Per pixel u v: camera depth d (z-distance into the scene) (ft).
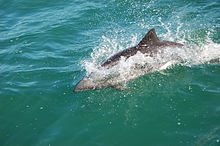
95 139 32.01
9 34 52.90
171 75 40.19
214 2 59.57
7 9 62.23
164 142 30.89
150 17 56.13
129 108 35.60
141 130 32.58
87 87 38.78
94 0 63.10
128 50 41.32
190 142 30.50
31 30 53.57
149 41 41.24
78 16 57.06
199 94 36.60
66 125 34.06
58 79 41.04
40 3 63.36
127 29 52.54
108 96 37.73
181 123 32.91
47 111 36.14
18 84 40.60
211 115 33.55
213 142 30.19
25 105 37.27
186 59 42.24
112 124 33.68
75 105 36.65
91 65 42.73
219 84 37.93
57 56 45.91
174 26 52.49
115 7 59.72
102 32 51.90
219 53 43.14
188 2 60.18
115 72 39.93
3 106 37.32
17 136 33.22
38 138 32.76
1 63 45.21
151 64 40.86
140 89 38.37
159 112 34.63
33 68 43.52
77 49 47.34
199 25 52.11
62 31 52.60
